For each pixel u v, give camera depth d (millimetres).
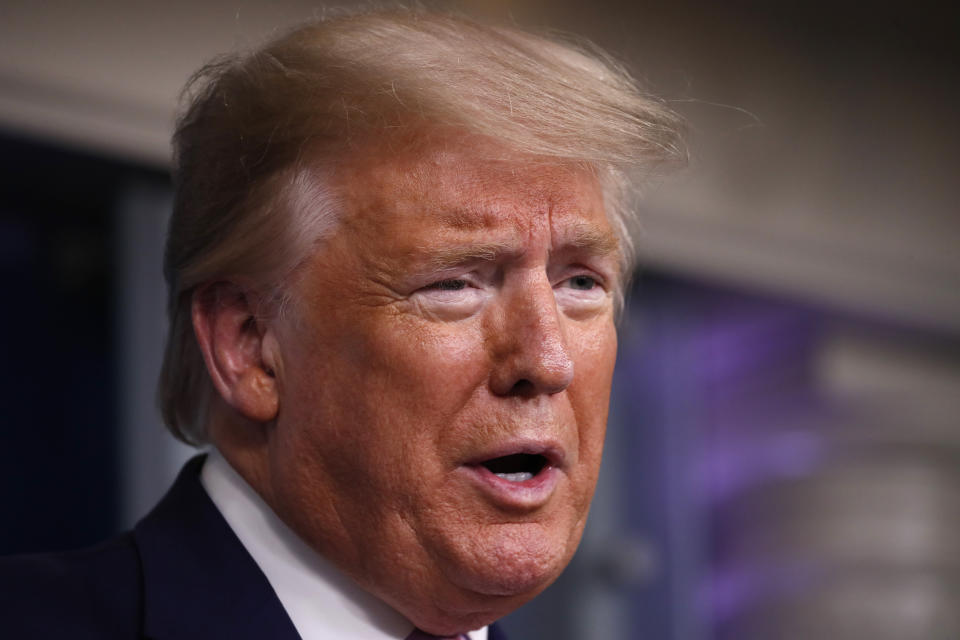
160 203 8039
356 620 3121
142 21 7734
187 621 2953
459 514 2980
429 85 2936
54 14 7336
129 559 3160
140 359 7707
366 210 2959
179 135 3461
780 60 11781
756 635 11352
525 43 3205
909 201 12836
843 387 13250
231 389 3139
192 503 3242
